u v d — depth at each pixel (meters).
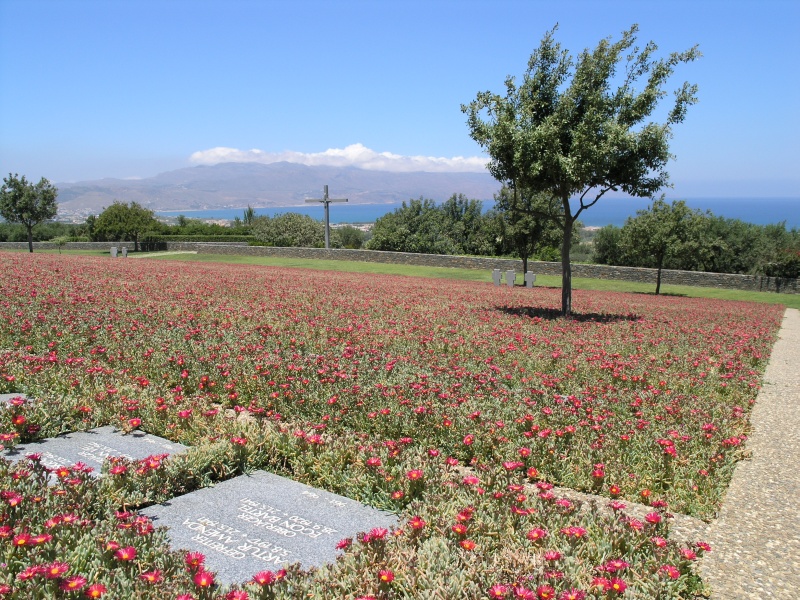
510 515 4.61
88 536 4.03
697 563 4.33
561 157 15.95
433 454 5.70
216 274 26.14
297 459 5.98
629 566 4.07
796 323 21.16
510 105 17.17
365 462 5.56
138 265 29.56
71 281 18.92
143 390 7.65
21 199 45.62
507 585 3.60
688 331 15.59
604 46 16.67
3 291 15.45
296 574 3.78
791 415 8.97
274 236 62.12
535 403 7.98
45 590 3.43
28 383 7.90
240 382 8.54
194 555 3.85
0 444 6.05
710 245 33.62
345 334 12.34
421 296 20.98
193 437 6.42
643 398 8.72
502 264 42.22
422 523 4.29
